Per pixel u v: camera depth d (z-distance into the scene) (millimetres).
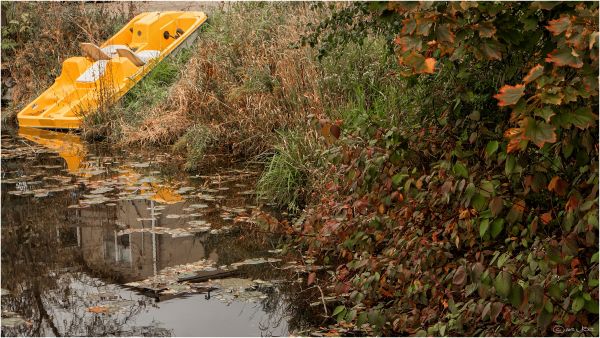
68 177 8562
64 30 14336
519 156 4191
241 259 5957
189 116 10273
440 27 3869
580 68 3568
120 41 12852
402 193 5109
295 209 7039
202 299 5188
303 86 8672
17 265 5984
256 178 8305
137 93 11219
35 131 11391
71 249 6320
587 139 3734
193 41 12195
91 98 11234
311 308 4965
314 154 7090
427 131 5355
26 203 7586
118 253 6199
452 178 4438
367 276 4691
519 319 3898
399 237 4980
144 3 15391
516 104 3525
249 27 10500
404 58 4055
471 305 3855
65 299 5266
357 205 5117
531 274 3746
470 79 5195
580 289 3484
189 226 6770
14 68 13891
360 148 5500
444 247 4535
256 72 9422
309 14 9539
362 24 5707
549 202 4492
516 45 4281
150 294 5328
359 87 7875
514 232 4379
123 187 8102
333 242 5680
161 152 9766
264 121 8953
